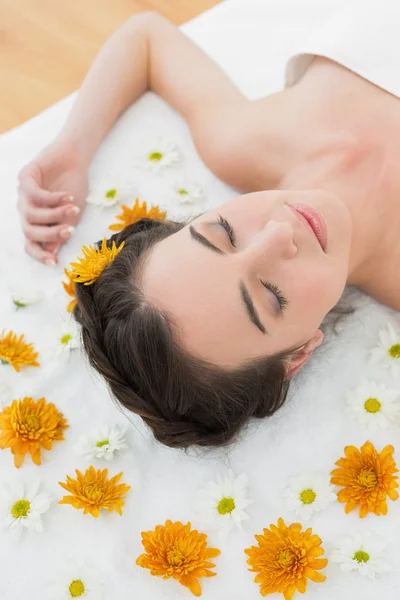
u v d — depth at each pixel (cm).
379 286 129
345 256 112
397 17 126
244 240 107
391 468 113
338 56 127
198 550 113
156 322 104
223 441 117
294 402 126
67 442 127
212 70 145
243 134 134
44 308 138
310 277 106
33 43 179
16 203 149
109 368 111
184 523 120
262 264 102
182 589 116
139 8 179
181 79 145
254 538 118
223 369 108
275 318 105
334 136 126
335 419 125
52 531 121
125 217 135
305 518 118
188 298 103
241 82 155
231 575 116
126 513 121
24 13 181
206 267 103
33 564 119
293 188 127
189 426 115
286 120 131
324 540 117
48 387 131
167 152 147
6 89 176
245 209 108
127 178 147
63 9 180
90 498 117
